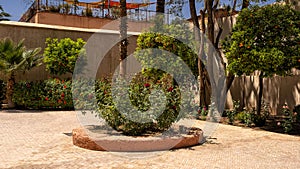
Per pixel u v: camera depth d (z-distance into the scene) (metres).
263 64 7.57
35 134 7.15
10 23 13.25
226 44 8.82
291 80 10.46
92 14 18.03
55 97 12.02
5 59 11.47
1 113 10.71
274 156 5.49
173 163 4.96
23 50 11.91
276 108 10.95
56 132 7.44
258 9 8.38
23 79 13.34
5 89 12.38
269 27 7.94
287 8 8.27
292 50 7.64
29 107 12.37
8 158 5.07
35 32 13.66
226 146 6.25
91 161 4.99
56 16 17.05
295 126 8.78
